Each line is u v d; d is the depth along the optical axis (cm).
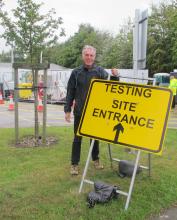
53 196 536
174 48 4325
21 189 564
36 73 916
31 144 893
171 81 2088
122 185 591
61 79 2706
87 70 629
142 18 818
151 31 4909
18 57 960
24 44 926
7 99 2952
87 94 571
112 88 553
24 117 1578
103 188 525
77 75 628
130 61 5488
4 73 3225
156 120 513
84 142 911
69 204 507
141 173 653
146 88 529
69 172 653
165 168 696
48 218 464
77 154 638
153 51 4925
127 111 534
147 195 550
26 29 913
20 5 901
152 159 762
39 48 935
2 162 721
